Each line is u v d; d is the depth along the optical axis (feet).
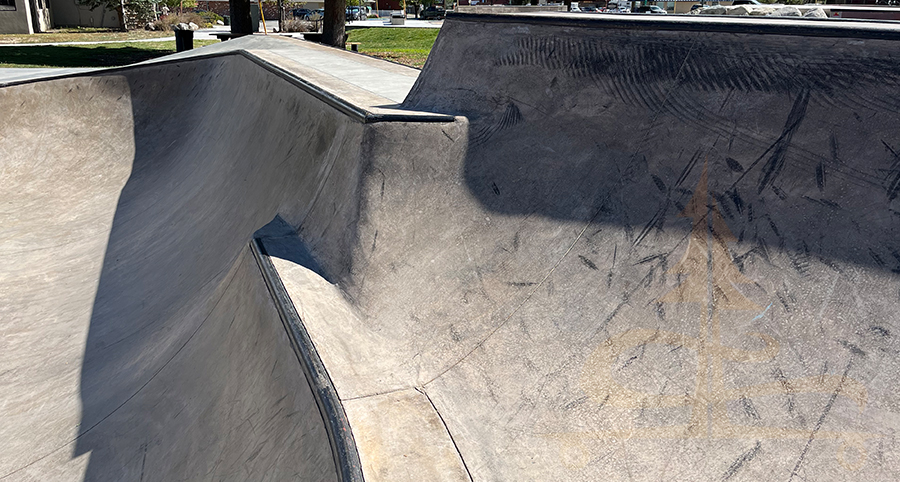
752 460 7.41
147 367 13.44
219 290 14.06
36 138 28.76
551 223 11.25
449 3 152.05
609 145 11.71
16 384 14.40
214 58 34.73
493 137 13.38
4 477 11.21
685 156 10.64
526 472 7.97
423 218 12.34
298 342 9.28
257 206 17.80
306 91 19.08
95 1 107.65
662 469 7.65
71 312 17.52
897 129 8.74
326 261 12.42
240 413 9.91
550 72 13.47
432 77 16.42
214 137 27.68
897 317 7.91
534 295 10.32
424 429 8.48
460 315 10.53
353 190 12.73
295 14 155.33
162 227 22.00
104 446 11.48
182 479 9.91
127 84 32.14
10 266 20.40
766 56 10.11
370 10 193.57
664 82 11.42
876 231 8.50
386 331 10.69
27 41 80.59
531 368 9.30
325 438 7.55
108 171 28.89
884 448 7.13
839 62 9.33
